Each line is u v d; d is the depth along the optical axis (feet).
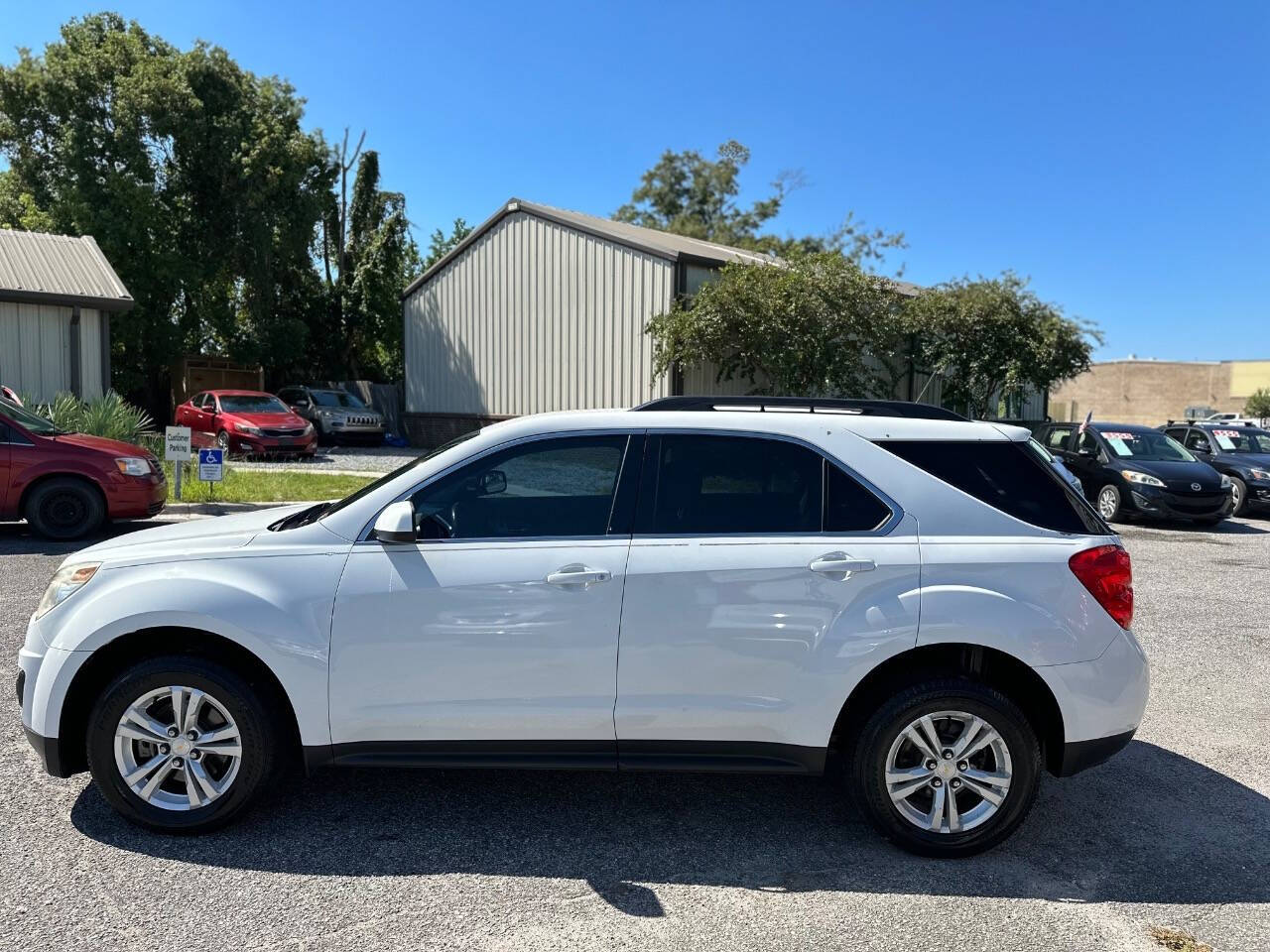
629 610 11.69
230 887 10.83
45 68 80.23
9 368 53.93
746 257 73.41
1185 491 44.32
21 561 28.60
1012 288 71.72
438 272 78.59
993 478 12.37
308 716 11.75
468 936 9.95
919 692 11.70
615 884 11.14
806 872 11.53
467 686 11.76
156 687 11.81
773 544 11.89
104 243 78.79
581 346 68.59
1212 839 12.60
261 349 92.58
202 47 84.89
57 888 10.70
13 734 15.28
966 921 10.43
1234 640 23.21
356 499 12.66
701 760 11.96
